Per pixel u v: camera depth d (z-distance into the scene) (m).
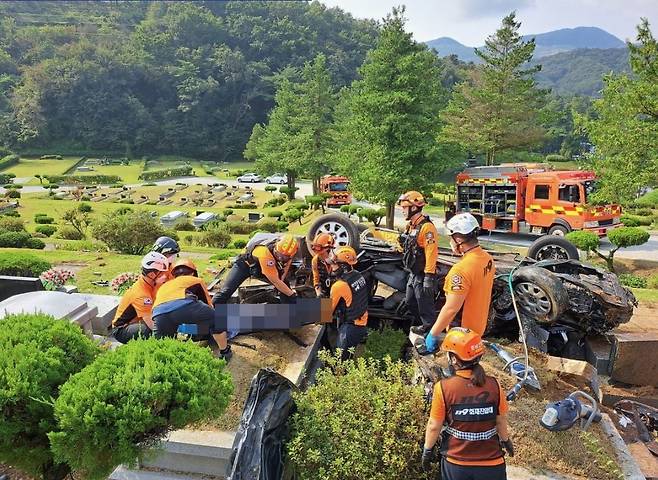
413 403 3.87
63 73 114.81
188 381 3.38
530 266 6.02
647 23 15.83
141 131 112.38
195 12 146.62
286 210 38.97
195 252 18.91
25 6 179.62
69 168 90.62
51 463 3.82
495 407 3.28
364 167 25.69
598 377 5.45
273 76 124.00
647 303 8.44
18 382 3.46
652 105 15.70
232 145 115.44
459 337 3.31
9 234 19.45
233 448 3.55
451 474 3.28
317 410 3.79
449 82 110.44
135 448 3.26
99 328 6.55
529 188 21.22
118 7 192.88
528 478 3.79
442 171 25.56
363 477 3.54
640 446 4.52
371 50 25.91
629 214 31.72
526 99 33.06
